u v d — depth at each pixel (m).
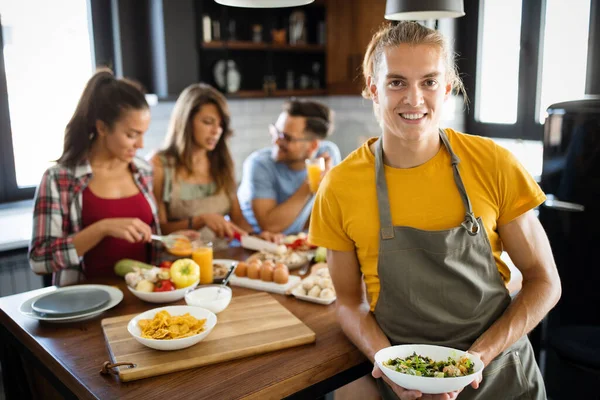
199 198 2.71
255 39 4.20
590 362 2.05
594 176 2.57
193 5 3.73
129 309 1.82
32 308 1.76
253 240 2.46
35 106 3.48
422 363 1.32
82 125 2.21
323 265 2.17
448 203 1.45
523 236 1.49
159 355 1.46
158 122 3.77
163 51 3.63
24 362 1.91
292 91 4.38
